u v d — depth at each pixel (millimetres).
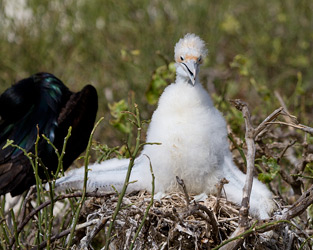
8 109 10836
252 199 9156
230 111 12852
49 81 11164
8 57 17406
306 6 18891
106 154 10555
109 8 19109
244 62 13922
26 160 10188
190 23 18281
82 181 9508
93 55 17531
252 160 8195
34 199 10664
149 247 8547
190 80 9859
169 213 8172
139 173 9633
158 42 17125
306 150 10141
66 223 9961
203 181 9414
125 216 8570
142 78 15930
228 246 8086
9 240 9133
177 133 9312
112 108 11805
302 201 8281
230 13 19172
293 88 16828
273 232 8812
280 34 18547
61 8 19031
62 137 10727
